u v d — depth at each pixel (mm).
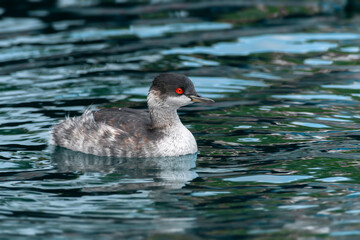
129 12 28078
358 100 16703
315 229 9625
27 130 14656
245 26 25484
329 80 18578
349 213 10180
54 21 26469
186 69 19859
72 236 9453
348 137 14062
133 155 13430
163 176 12109
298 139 14023
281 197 10883
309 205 10531
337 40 23000
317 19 26297
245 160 12875
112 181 11836
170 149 13383
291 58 21000
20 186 11562
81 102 16656
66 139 14062
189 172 12297
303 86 18062
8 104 16438
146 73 19484
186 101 13438
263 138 14164
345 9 27844
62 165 12828
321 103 16531
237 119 15477
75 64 20484
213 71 19656
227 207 10484
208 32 24609
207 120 15477
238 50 22062
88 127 13828
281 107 16281
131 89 17844
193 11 28141
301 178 11789
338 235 9398
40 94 17344
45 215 10234
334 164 12508
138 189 11391
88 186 11570
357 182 11531
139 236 9422
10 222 9961
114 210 10406
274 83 18422
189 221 9945
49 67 20156
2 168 12547
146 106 16266
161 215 10188
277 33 24219
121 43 23172
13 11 28219
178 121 13719
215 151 13469
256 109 16156
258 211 10305
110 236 9430
